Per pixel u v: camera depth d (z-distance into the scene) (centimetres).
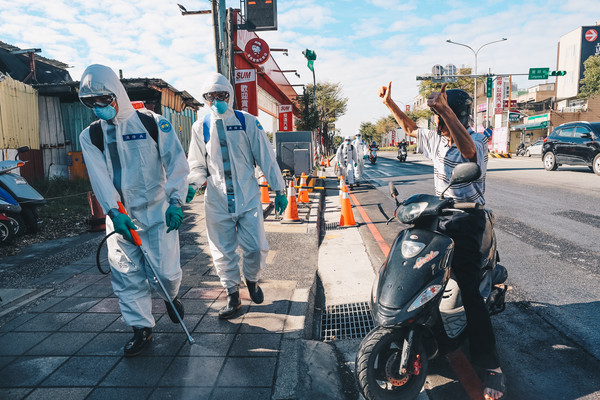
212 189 325
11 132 1173
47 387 244
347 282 454
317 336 339
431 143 275
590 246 527
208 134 318
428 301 221
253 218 327
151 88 1356
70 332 314
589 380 256
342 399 248
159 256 285
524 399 240
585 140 1365
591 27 4675
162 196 288
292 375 254
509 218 707
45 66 1844
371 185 1413
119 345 294
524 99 5931
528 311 353
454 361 282
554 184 1116
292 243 595
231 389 241
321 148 3669
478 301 242
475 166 226
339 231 723
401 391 232
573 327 322
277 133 1338
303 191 1009
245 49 1024
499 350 295
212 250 333
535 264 469
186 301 372
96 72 254
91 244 608
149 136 278
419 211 238
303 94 3170
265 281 425
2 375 257
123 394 237
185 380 250
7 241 609
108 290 404
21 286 423
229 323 326
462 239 248
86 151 271
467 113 253
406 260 231
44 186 1212
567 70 4991
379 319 221
